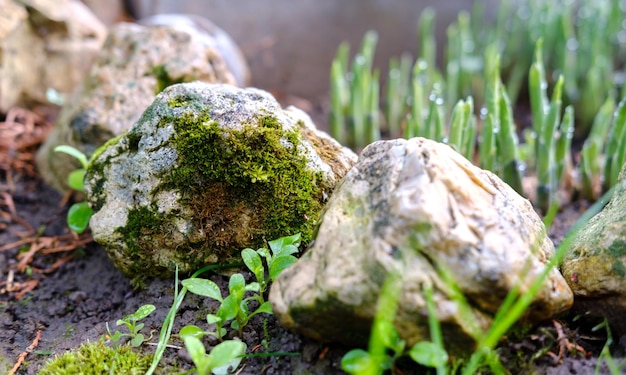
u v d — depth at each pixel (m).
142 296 0.49
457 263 0.38
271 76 0.92
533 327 0.42
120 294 0.51
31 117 0.70
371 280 0.38
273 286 0.41
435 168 0.40
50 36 0.70
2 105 0.68
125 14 0.87
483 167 0.59
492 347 0.40
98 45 0.73
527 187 0.65
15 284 0.53
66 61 0.71
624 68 0.89
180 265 0.48
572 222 0.60
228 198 0.46
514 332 0.41
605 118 0.66
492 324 0.39
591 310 0.43
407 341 0.39
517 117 0.85
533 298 0.39
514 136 0.58
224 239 0.47
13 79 0.68
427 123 0.60
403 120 0.76
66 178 0.61
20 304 0.51
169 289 0.48
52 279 0.54
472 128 0.56
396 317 0.38
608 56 0.82
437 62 0.99
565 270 0.44
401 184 0.40
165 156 0.46
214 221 0.47
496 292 0.38
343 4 0.93
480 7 0.88
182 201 0.46
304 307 0.39
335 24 0.93
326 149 0.49
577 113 0.81
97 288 0.52
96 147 0.58
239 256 0.48
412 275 0.38
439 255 0.38
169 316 0.44
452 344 0.39
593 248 0.43
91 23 0.73
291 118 0.49
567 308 0.42
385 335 0.38
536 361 0.41
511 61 0.88
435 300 0.38
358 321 0.39
